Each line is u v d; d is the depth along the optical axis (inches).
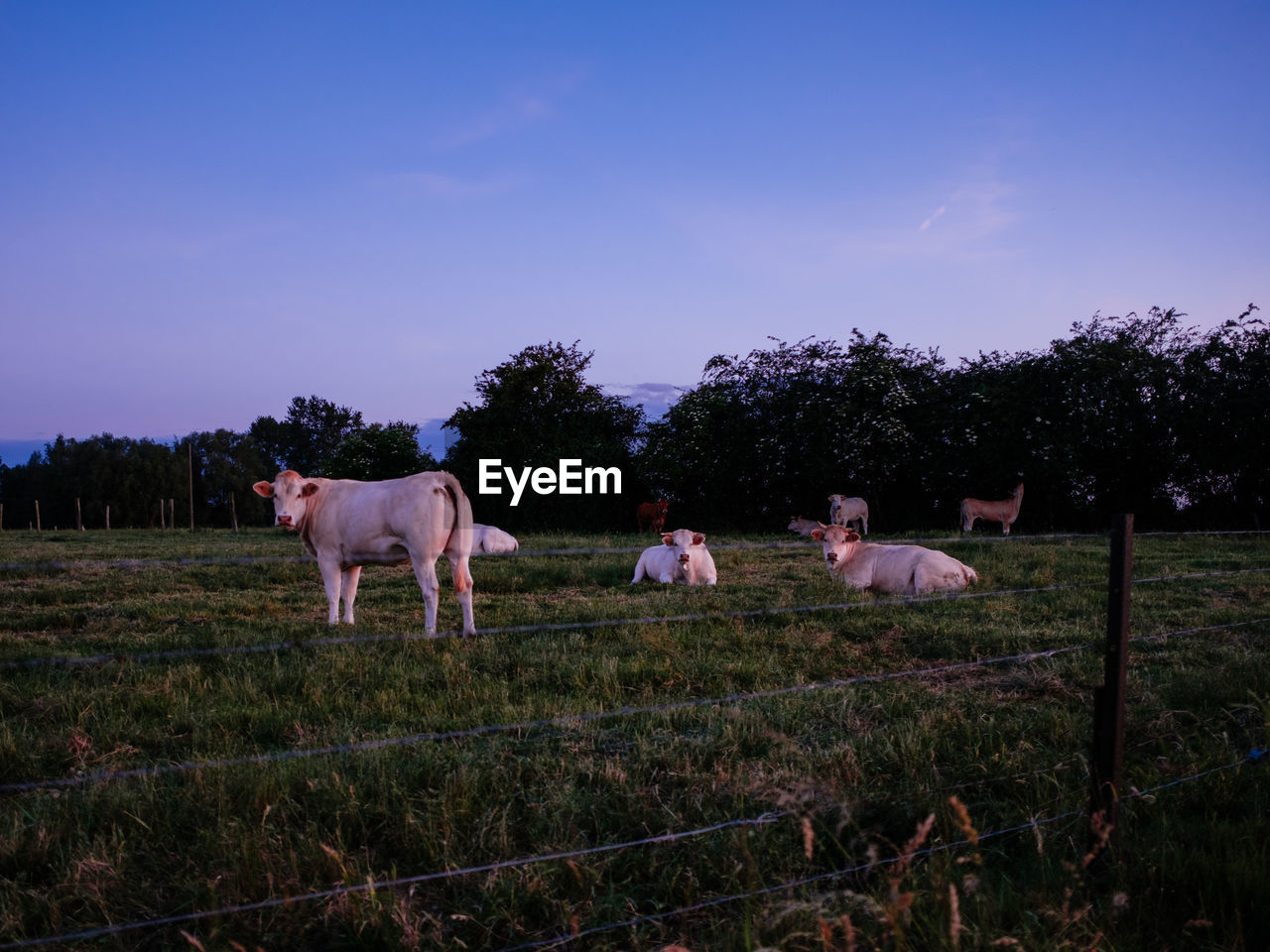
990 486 902.4
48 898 118.5
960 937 103.1
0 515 1277.1
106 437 2770.7
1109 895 113.5
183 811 140.7
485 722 189.2
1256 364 794.8
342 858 124.3
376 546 308.5
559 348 1122.0
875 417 906.7
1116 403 842.8
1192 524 870.4
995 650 256.7
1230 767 156.2
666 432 1012.5
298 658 237.9
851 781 153.3
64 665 237.8
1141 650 256.7
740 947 103.9
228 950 107.0
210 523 2829.7
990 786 153.5
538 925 116.2
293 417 3732.8
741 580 435.8
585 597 382.9
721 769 160.1
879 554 397.7
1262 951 106.6
